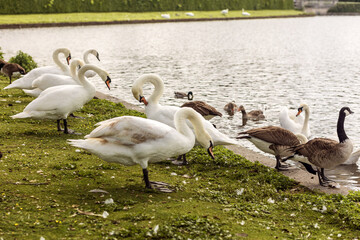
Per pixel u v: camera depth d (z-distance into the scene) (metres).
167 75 24.33
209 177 8.20
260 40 45.53
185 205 6.54
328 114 15.26
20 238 5.21
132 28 57.00
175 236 5.44
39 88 12.31
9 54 32.06
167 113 9.22
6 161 8.15
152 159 7.14
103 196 6.77
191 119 7.28
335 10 94.12
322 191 7.88
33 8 64.12
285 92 19.61
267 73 25.17
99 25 60.12
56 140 9.97
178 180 7.91
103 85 21.22
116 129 6.87
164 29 56.66
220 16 76.19
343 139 8.09
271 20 76.12
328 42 43.66
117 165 8.48
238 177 8.20
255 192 7.39
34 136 10.21
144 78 9.38
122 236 5.40
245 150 10.40
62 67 14.12
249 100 18.03
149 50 36.66
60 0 66.12
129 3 73.06
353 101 17.50
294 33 53.41
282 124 12.70
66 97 10.07
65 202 6.43
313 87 20.78
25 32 49.59
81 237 5.34
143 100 9.41
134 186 7.34
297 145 8.62
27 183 7.09
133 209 6.26
